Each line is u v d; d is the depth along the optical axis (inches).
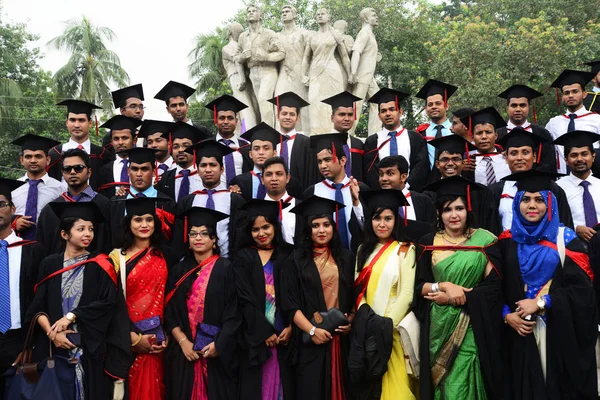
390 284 201.0
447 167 251.3
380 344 192.2
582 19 866.1
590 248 205.0
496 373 189.9
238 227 231.8
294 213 226.7
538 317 190.5
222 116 295.4
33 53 1031.6
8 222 217.6
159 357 205.2
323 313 199.3
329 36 417.1
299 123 427.2
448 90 302.5
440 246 199.8
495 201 238.7
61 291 198.7
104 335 194.4
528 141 237.3
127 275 204.5
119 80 916.0
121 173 274.1
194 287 206.7
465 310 193.8
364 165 289.4
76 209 204.5
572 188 239.3
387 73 906.1
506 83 719.1
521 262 194.9
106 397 194.7
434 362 193.5
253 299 202.8
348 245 237.3
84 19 908.6
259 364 198.1
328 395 198.2
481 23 793.6
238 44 434.6
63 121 923.4
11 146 924.6
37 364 191.6
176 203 249.0
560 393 187.8
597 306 196.7
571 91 292.4
